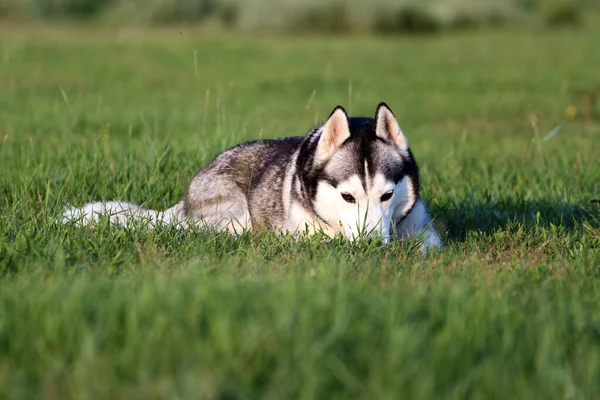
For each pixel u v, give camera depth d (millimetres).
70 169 10602
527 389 4379
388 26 60031
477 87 30578
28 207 9281
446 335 4812
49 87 28719
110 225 8297
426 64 38906
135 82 31062
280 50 45031
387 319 5016
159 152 12102
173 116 21297
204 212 9961
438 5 63000
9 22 62688
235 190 9977
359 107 25109
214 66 37219
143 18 64125
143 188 10758
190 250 7586
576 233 8711
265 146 10188
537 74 33781
